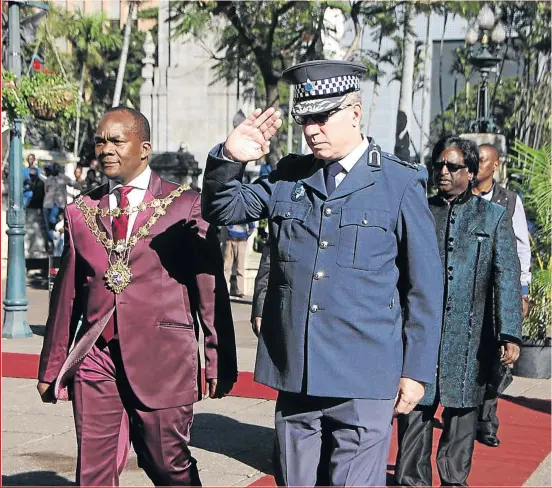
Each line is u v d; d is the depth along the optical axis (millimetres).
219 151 3611
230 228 13586
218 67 19641
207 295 3867
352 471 3426
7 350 9414
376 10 17203
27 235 16484
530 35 18938
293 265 3533
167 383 3756
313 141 3502
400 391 3504
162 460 3791
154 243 3812
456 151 4875
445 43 30828
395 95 30125
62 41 25734
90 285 3822
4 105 9750
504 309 4773
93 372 3791
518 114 19938
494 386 5535
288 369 3502
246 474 5426
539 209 8680
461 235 4840
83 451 3754
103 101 30281
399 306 3539
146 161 3941
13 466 5492
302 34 16469
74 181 16156
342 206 3494
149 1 22281
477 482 5367
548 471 5645
